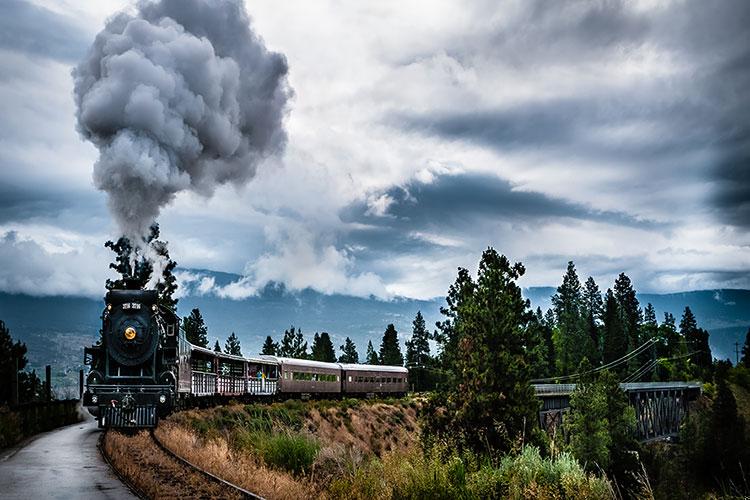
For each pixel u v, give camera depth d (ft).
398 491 46.60
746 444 200.95
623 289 465.06
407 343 389.19
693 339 477.77
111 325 87.04
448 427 116.06
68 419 119.24
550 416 215.10
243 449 68.18
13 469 57.67
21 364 158.30
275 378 182.60
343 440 160.35
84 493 46.09
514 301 129.90
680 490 112.37
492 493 46.93
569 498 46.03
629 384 291.99
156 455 62.54
